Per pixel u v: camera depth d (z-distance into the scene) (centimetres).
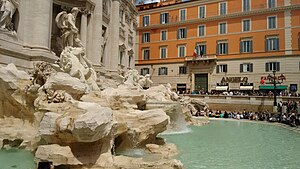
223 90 5459
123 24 4597
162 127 1402
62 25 2533
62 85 1314
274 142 1794
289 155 1378
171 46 6222
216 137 1961
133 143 1288
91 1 3209
